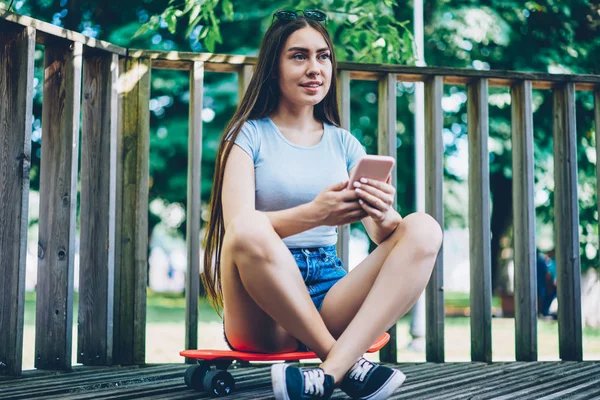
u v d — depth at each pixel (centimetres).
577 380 202
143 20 589
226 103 596
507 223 738
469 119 263
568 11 610
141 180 238
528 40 618
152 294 1231
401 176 671
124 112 238
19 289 204
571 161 265
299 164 180
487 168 257
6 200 208
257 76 184
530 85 262
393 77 254
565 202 265
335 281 175
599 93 275
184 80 605
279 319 152
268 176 177
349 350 150
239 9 567
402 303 154
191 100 243
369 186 153
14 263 205
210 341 530
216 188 182
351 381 152
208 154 595
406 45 390
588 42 625
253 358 167
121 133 238
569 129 266
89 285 233
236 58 246
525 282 257
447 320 810
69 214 222
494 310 828
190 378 183
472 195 259
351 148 194
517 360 256
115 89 234
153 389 187
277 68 183
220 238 185
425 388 187
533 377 209
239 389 186
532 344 253
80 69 226
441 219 252
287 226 156
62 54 229
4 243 208
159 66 248
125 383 200
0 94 212
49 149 229
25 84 208
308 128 188
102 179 233
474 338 252
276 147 180
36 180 666
